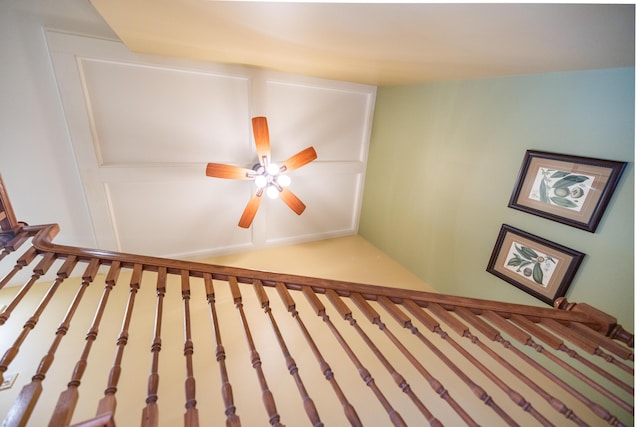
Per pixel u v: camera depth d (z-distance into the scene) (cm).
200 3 104
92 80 234
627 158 159
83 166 250
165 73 254
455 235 274
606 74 161
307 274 326
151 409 84
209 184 310
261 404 183
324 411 183
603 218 172
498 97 221
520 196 213
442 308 131
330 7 95
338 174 377
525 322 124
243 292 273
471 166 250
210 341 221
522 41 114
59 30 209
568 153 184
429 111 284
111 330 221
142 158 273
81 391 178
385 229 370
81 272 279
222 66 268
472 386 96
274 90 302
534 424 181
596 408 91
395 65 197
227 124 293
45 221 256
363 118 362
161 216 301
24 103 219
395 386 199
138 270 135
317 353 106
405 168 323
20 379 179
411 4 85
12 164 230
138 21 137
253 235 357
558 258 195
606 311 176
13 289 255
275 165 260
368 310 125
